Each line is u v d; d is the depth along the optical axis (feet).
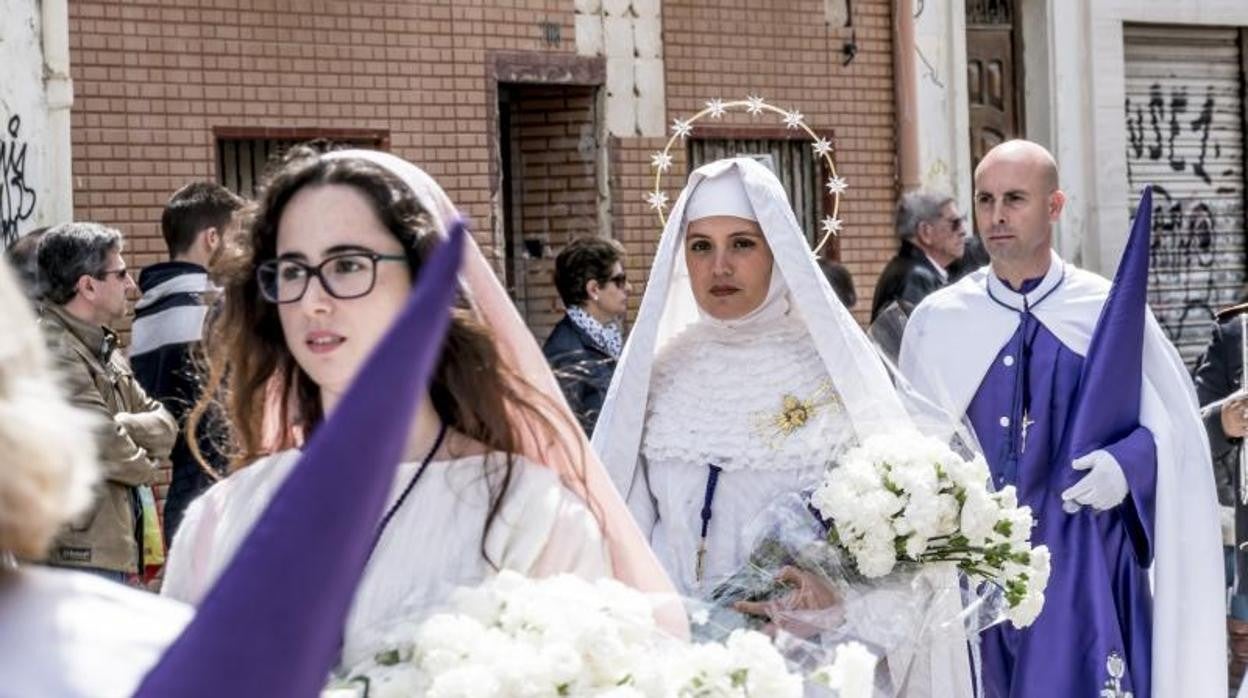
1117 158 63.87
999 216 27.25
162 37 44.06
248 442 15.25
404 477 13.69
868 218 57.93
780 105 55.77
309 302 13.78
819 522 20.02
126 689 8.90
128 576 27.25
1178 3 64.69
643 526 21.83
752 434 21.50
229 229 14.89
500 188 49.85
